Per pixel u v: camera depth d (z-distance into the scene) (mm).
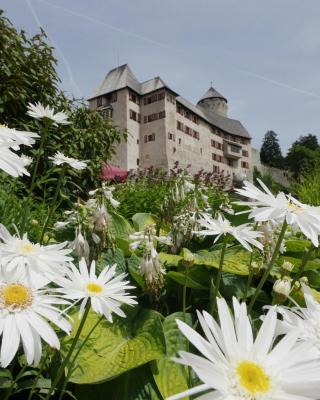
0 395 1260
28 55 5004
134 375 1438
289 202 1192
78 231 1972
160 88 36969
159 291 1905
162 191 6027
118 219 3188
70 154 4723
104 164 5797
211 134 46500
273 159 72000
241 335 730
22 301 962
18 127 4449
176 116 38812
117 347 1517
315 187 4969
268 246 1960
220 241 2961
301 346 721
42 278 1085
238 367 652
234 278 2207
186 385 1369
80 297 1079
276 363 689
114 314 1688
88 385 1435
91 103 40375
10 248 1099
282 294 1230
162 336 1495
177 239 2568
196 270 2238
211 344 663
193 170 41312
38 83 4824
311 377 648
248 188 1205
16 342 891
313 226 1104
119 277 1228
